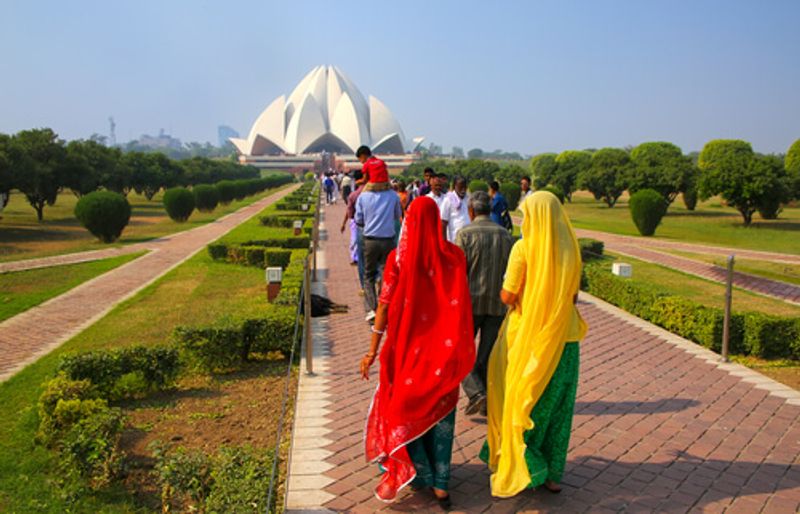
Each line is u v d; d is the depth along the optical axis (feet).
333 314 26.94
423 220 10.87
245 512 10.91
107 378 18.22
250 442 15.11
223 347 20.58
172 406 17.92
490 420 11.64
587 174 129.08
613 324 25.76
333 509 11.22
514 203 109.40
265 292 34.45
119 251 54.80
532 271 10.91
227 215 100.32
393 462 10.98
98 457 13.82
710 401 16.70
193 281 38.70
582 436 14.39
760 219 103.04
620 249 59.00
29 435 16.29
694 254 56.80
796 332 21.08
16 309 31.45
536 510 11.18
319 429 14.90
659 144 152.25
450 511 11.13
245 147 329.11
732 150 150.71
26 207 110.11
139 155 130.52
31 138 84.53
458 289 10.94
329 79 318.04
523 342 10.87
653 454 13.46
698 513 11.09
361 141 304.71
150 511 12.93
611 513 11.07
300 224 53.52
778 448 13.76
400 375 10.83
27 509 12.86
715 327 21.90
